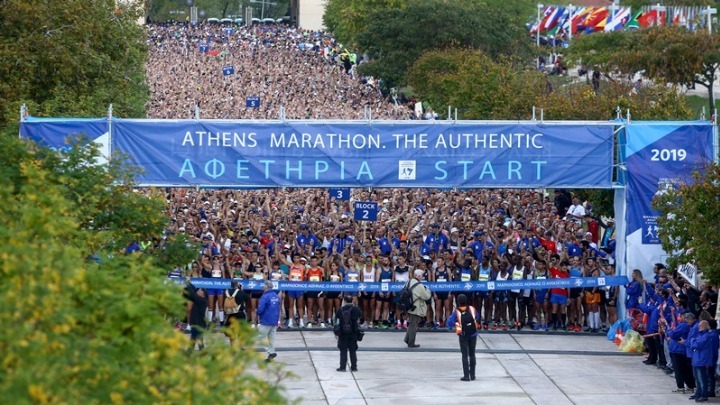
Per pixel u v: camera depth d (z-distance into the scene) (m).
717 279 40.22
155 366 21.66
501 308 51.16
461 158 50.38
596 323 50.69
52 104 58.44
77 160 36.94
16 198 29.34
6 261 20.39
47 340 19.05
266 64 180.12
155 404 20.56
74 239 28.77
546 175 50.62
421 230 58.44
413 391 39.91
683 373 40.31
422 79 114.25
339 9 185.88
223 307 47.97
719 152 50.88
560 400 39.00
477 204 69.81
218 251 53.19
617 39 132.50
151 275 24.11
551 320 51.06
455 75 103.00
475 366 43.41
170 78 162.88
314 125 49.94
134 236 36.81
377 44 134.50
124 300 22.11
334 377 41.78
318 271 49.44
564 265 50.22
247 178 49.69
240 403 22.41
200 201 69.62
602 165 50.72
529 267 50.62
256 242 52.19
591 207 68.56
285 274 51.78
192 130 49.34
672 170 50.09
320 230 58.44
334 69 171.75
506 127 50.47
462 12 130.12
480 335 49.97
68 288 20.95
